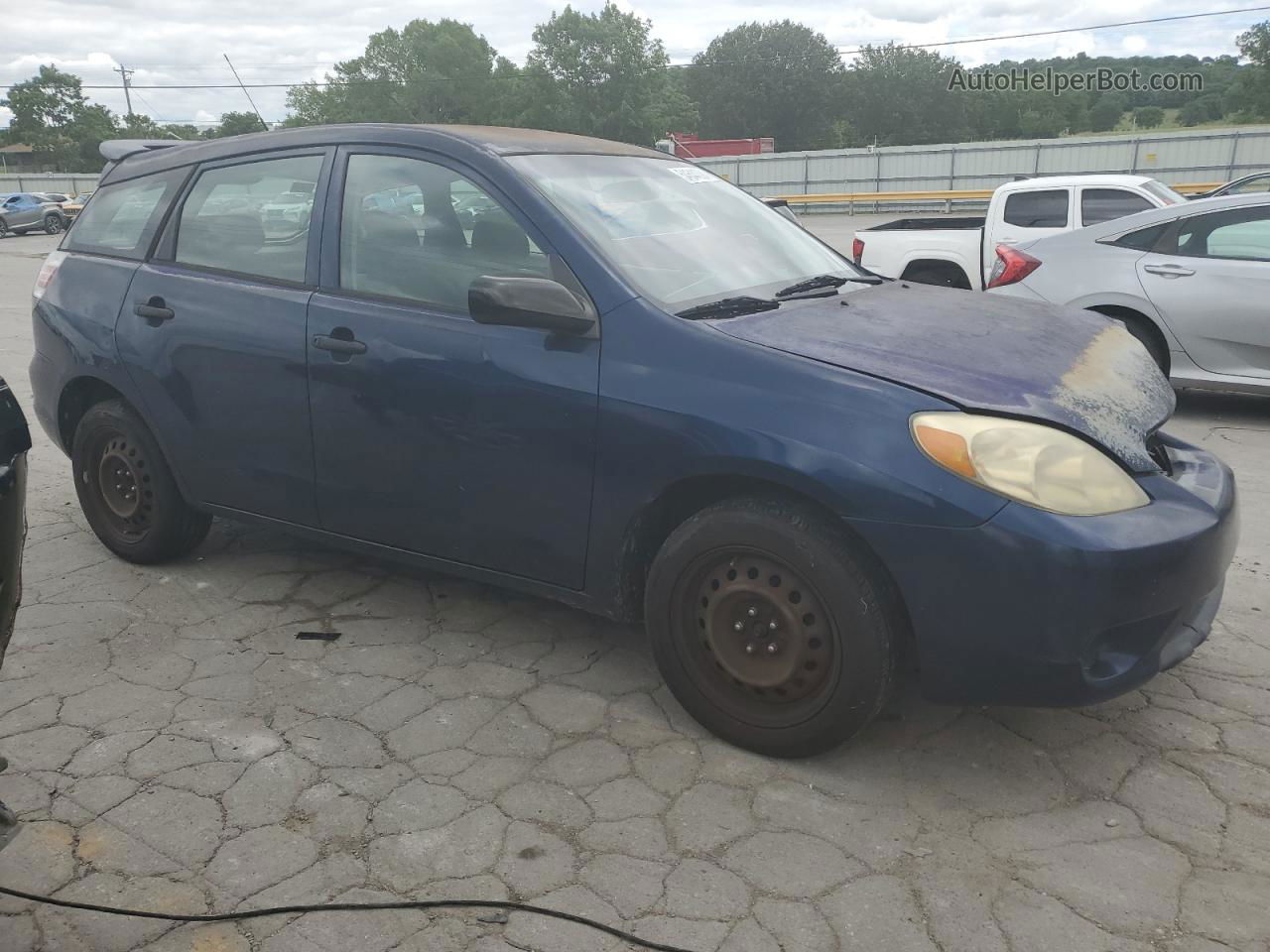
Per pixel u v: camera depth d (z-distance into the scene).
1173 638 2.74
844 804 2.73
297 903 2.37
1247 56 71.12
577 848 2.56
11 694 3.32
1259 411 7.31
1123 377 3.05
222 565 4.38
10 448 2.03
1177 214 6.81
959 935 2.26
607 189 3.49
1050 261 7.21
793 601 2.75
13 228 34.94
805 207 42.44
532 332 3.09
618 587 3.08
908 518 2.54
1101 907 2.34
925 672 2.67
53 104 102.94
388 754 2.98
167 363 3.88
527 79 79.62
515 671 3.47
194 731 3.10
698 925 2.30
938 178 41.19
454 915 2.33
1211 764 2.90
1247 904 2.34
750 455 2.69
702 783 2.83
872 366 2.73
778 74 100.50
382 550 3.58
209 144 4.11
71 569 4.34
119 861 2.52
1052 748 2.98
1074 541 2.46
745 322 2.96
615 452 2.92
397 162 3.50
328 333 3.45
